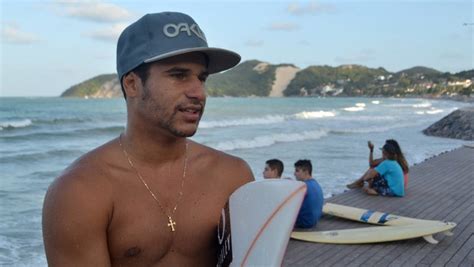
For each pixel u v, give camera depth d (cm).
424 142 2930
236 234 166
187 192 172
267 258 152
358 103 12312
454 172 1327
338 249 627
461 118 3553
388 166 982
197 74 161
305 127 3641
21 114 4672
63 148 2178
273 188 166
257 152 2116
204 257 175
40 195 1215
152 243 162
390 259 588
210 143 2286
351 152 2166
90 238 150
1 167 1656
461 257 596
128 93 165
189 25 160
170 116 157
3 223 931
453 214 834
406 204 913
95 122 3519
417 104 12081
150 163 167
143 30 157
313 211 721
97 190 155
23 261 722
